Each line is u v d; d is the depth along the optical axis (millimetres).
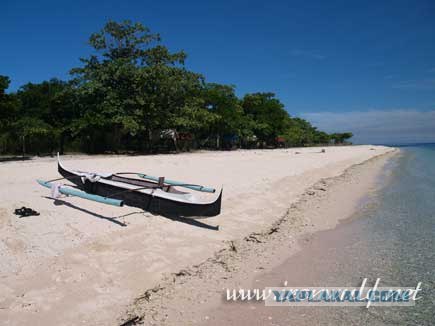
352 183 15383
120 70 26859
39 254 5250
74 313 3879
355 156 35344
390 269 5605
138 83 27641
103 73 27453
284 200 10422
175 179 12664
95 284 4531
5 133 23203
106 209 7852
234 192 10766
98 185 8883
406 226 8203
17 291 4207
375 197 12086
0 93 18391
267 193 11125
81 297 4203
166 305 4254
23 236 5859
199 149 42000
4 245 5422
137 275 4871
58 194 7801
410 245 6793
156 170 15047
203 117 32469
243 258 5895
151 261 5355
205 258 5703
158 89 28922
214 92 39250
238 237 6840
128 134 32469
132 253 5578
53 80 33406
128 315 3951
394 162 31094
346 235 7453
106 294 4328
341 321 4113
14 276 4559
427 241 7039
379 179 17422
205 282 4934
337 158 30984
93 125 25531
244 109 52219
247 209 8984
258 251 6262
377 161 31750
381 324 4062
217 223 7605
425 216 9227
